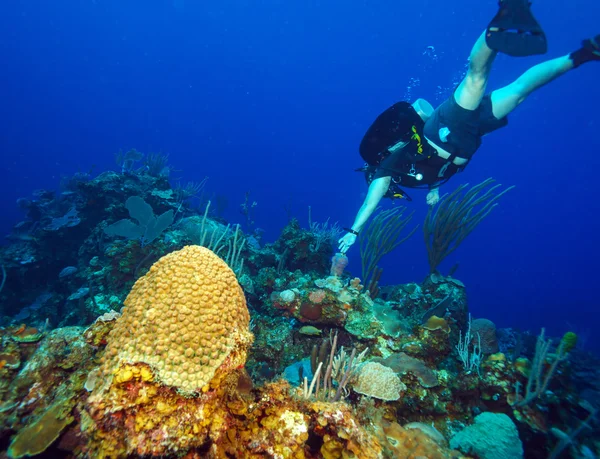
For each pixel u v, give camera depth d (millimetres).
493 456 3133
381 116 4848
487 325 5445
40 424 1874
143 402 1632
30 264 8367
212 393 1789
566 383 4070
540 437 3684
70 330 2678
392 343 4746
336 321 5125
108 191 8766
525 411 3793
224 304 1977
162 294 1882
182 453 1657
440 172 4758
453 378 4320
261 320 5652
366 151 5117
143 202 6488
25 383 2287
